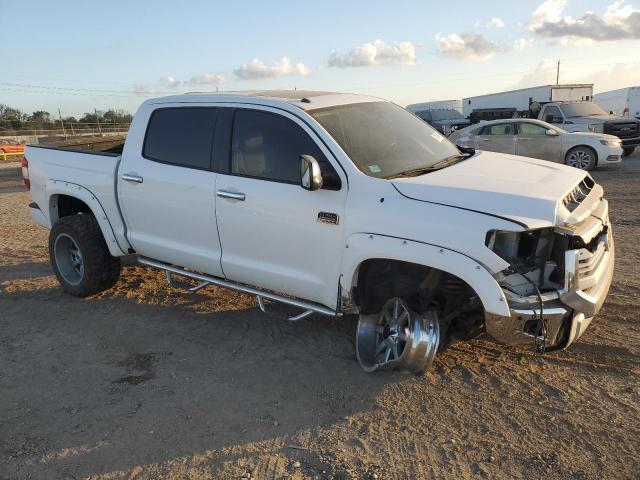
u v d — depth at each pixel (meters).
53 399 3.88
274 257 4.24
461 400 3.65
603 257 3.75
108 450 3.29
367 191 3.71
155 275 6.49
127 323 5.14
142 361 4.41
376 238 3.59
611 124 17.23
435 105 35.22
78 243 5.55
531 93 26.47
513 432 3.30
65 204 6.06
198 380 4.07
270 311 5.29
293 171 4.08
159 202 4.86
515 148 15.21
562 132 14.62
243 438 3.36
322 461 3.12
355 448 3.22
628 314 4.77
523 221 3.18
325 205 3.87
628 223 8.19
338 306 3.96
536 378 3.87
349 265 3.76
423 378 3.92
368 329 4.04
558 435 3.25
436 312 3.69
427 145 4.56
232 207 4.34
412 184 3.63
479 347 4.34
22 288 6.20
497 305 3.21
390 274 3.85
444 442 3.24
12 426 3.57
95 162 5.39
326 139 3.94
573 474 2.93
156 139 4.96
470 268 3.25
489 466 3.03
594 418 3.39
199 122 4.66
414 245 3.44
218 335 4.82
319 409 3.63
